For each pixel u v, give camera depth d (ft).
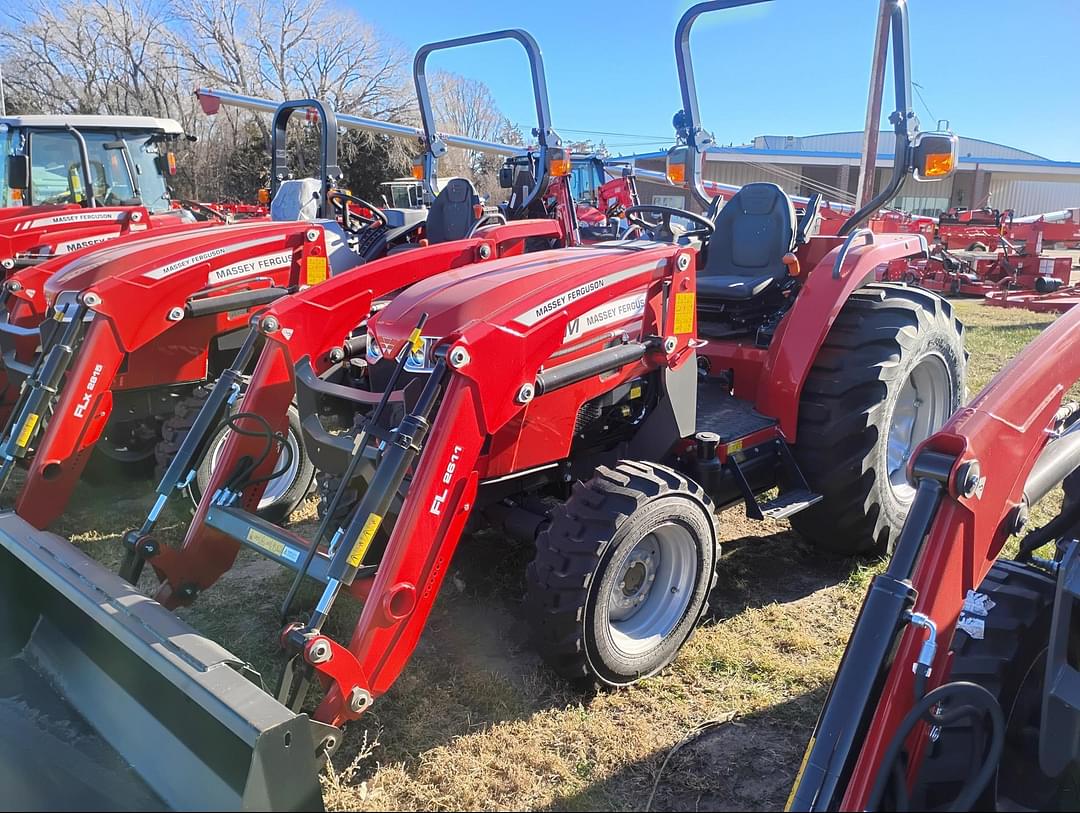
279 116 20.03
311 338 10.75
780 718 8.84
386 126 48.62
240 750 6.61
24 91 103.24
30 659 9.44
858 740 5.32
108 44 105.09
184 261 13.23
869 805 5.19
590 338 9.25
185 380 13.88
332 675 7.22
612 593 9.07
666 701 9.12
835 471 11.29
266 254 14.37
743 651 10.07
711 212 14.56
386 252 19.52
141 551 9.12
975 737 5.41
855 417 11.07
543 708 9.01
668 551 9.68
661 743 8.43
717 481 10.40
